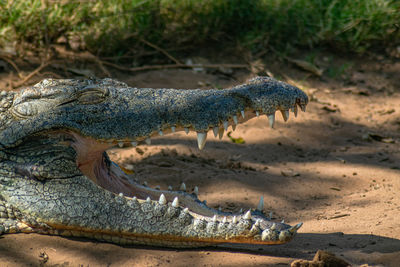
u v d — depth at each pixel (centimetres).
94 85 848
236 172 1292
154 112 819
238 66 2041
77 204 789
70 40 1967
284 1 2266
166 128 820
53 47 1847
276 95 841
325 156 1485
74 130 813
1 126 836
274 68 2100
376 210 1051
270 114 840
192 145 1478
